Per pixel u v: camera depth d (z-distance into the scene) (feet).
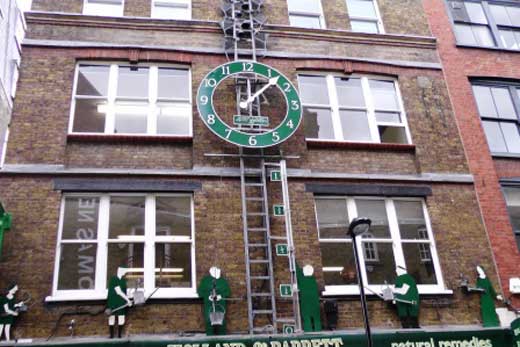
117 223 33.14
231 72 37.70
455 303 34.71
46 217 31.91
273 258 33.32
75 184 33.09
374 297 33.63
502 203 39.22
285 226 34.42
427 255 36.47
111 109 37.01
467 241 37.01
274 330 30.78
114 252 32.32
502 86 45.57
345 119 40.68
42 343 27.43
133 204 33.86
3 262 30.19
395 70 43.11
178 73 39.37
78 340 28.45
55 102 35.70
